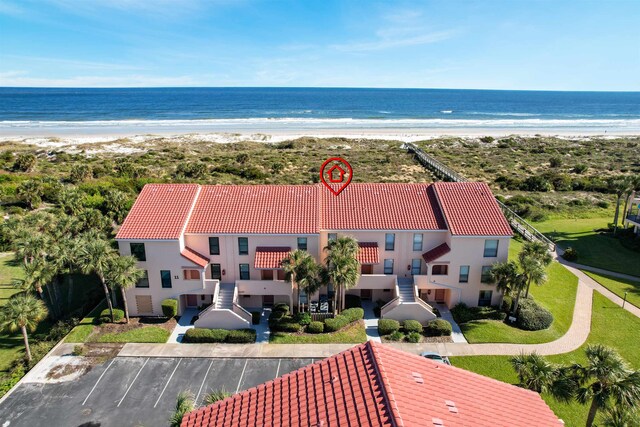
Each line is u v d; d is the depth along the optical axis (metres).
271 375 28.47
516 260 43.22
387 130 156.62
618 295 38.44
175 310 34.78
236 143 124.06
